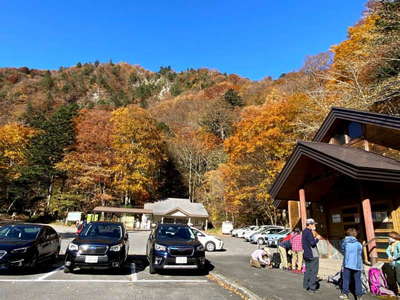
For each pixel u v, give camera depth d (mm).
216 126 63781
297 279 8008
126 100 101312
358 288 5844
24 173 41469
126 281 7617
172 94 111750
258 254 10430
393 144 9062
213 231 41031
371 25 21688
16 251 7902
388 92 14453
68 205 40156
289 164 10422
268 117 28766
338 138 11773
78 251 8055
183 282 7773
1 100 80250
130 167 43812
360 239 9672
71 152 44781
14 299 5625
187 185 55969
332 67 22500
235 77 110312
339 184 11102
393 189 8352
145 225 39812
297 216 13930
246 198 31109
